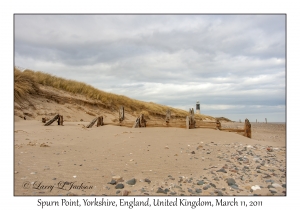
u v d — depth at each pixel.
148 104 36.31
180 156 5.82
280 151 6.69
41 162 4.91
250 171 4.80
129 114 26.69
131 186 3.90
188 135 8.98
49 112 16.97
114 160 5.29
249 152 6.41
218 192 3.73
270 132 17.41
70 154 5.71
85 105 21.77
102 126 12.25
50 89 20.66
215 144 7.43
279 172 4.77
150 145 7.06
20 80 17.31
